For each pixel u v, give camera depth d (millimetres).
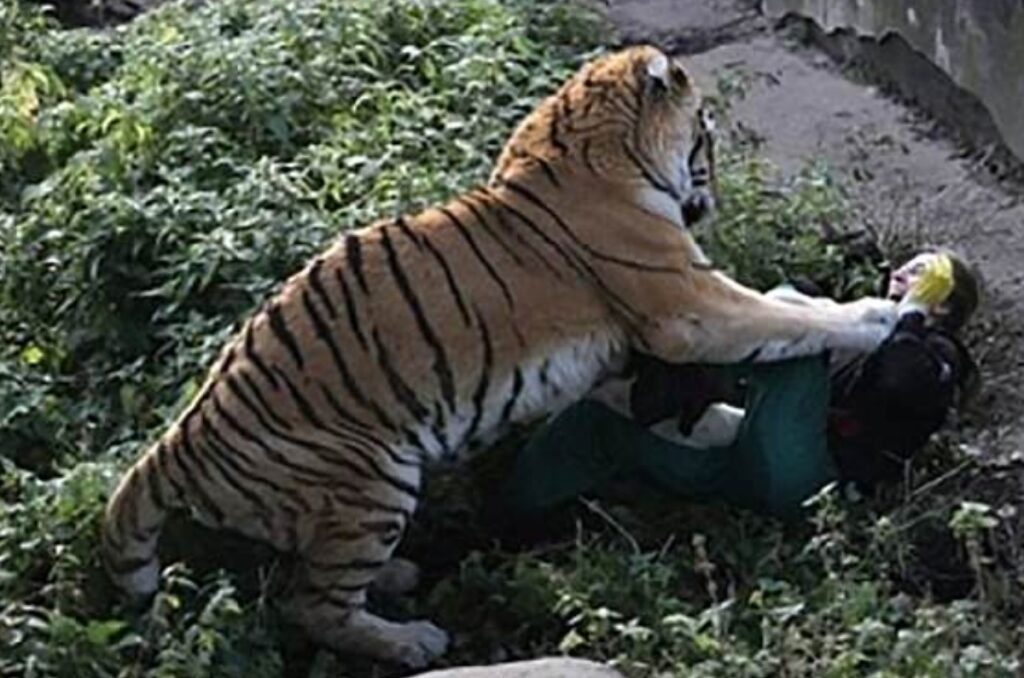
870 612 8516
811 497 9281
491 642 8945
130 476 8891
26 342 11055
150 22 13859
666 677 8062
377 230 9125
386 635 8930
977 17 11781
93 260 10945
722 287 9203
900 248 10953
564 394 9172
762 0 14195
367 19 13117
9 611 8547
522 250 9070
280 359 8906
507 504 9633
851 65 13250
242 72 12273
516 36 12812
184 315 10586
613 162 9172
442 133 11664
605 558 9031
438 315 8930
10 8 14000
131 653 8562
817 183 11172
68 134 12578
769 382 9242
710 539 9273
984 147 11930
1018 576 8945
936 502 9383
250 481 8891
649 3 14609
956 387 9508
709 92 13234
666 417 9297
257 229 10656
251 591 9148
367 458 8859
